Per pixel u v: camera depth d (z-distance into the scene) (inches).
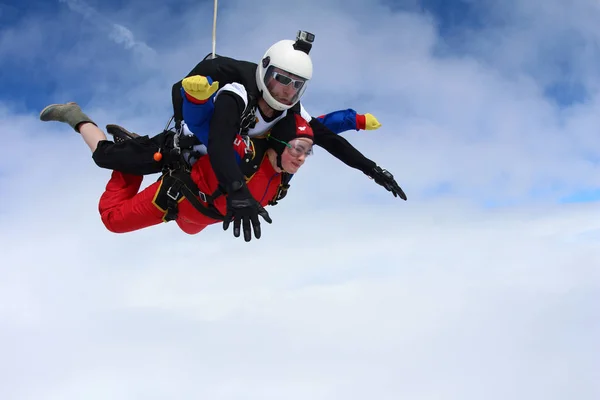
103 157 181.2
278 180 171.8
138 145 177.0
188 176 170.6
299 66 153.2
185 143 169.5
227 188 141.6
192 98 147.9
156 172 178.7
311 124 180.7
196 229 189.6
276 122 163.9
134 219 179.2
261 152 163.8
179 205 174.7
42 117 196.2
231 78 161.3
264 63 156.3
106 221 184.7
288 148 161.9
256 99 157.8
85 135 190.2
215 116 149.4
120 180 188.2
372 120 197.3
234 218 140.0
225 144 145.6
